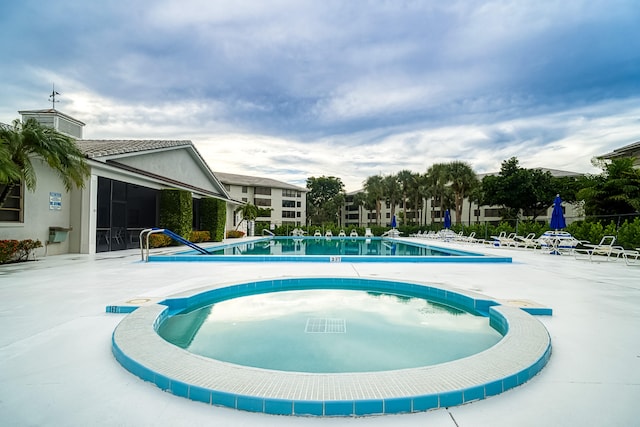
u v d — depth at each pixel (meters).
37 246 10.32
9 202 10.29
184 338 4.09
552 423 2.07
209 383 2.35
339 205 63.31
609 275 8.19
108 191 13.27
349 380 2.41
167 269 8.73
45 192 11.34
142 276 7.54
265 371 2.55
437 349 3.75
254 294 6.52
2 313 4.41
